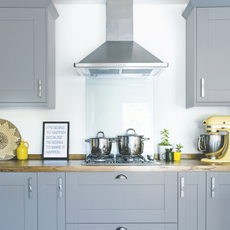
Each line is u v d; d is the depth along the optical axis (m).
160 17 2.37
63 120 2.36
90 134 2.23
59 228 1.86
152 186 1.87
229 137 2.04
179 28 2.37
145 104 2.23
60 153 2.31
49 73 2.09
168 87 2.37
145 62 1.90
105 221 1.86
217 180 1.88
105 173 1.87
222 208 1.88
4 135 2.33
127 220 1.87
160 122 2.37
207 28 2.06
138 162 1.98
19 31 2.04
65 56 2.36
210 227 1.87
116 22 2.27
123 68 1.98
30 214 1.87
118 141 2.09
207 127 2.14
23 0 2.00
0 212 1.88
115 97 2.23
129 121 2.23
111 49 2.13
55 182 1.87
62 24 2.36
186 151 2.36
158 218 1.87
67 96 2.36
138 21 2.38
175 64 2.38
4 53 2.03
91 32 2.37
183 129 2.37
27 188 1.88
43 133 2.33
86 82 2.24
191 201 1.87
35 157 2.34
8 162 2.11
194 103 2.07
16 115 2.36
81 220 1.87
